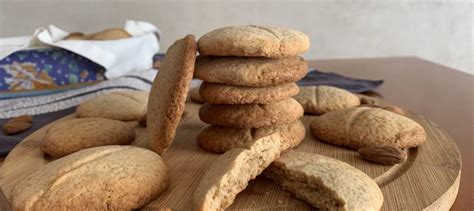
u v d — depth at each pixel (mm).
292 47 309
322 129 343
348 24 806
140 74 537
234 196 254
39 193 240
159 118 301
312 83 520
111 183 244
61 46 520
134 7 774
